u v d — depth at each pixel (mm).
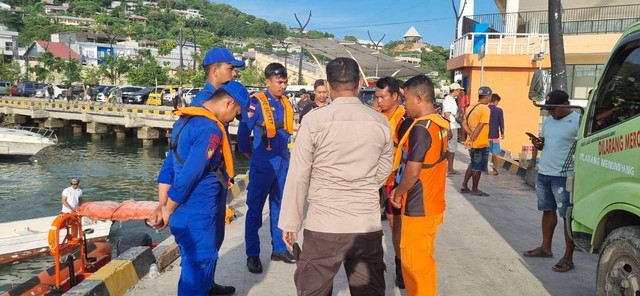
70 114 36406
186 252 3729
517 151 17797
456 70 20672
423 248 3801
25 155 26828
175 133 3631
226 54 4109
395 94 4945
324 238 2996
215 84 4141
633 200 3363
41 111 37219
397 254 4465
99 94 46312
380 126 3064
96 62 81312
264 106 5109
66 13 168250
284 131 5203
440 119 3746
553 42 9633
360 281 3107
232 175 3869
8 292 6148
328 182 3006
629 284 3387
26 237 11273
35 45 79375
